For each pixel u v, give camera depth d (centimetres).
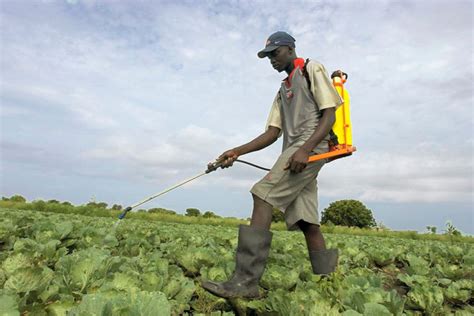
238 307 236
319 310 187
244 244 247
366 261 489
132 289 208
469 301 327
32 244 356
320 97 276
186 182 323
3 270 241
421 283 332
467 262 495
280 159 274
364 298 220
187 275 340
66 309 172
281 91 315
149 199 326
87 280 224
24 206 1977
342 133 292
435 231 805
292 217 299
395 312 220
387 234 2358
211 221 2469
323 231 2486
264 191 266
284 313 204
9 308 149
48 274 209
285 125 307
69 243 425
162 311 146
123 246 452
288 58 302
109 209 2319
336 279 276
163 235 600
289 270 318
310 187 305
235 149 325
